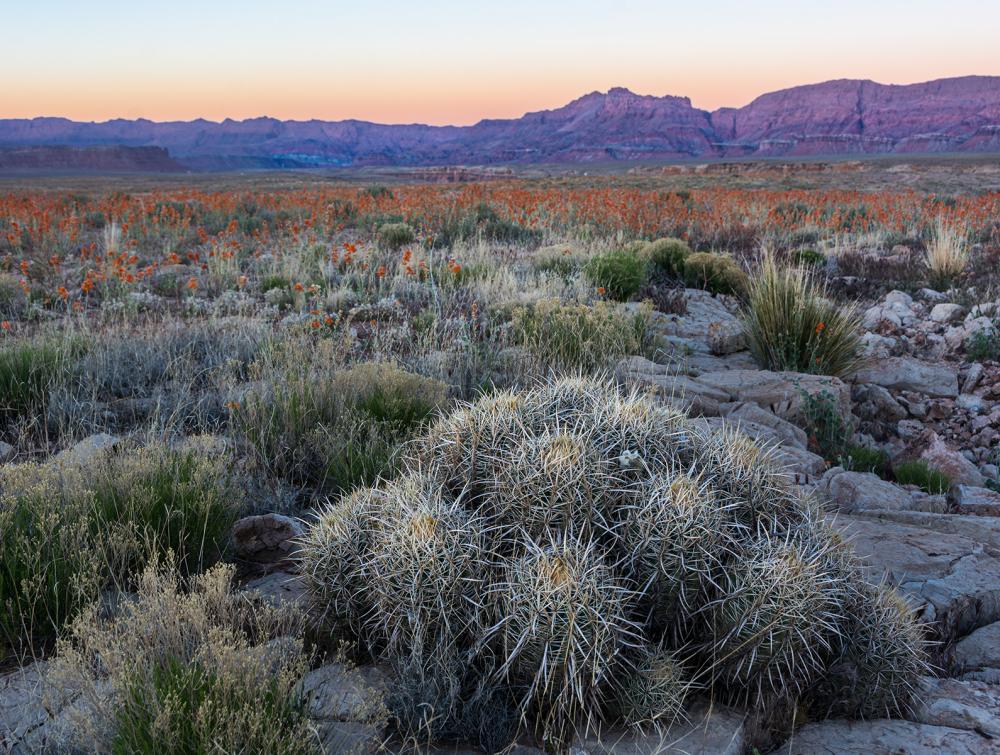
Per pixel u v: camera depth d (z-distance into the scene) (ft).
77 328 28.17
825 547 9.61
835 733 9.22
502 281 35.91
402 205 76.13
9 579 10.86
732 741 8.68
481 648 8.73
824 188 185.47
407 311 31.12
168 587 9.81
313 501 15.30
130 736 7.81
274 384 19.01
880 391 25.16
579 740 8.61
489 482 9.59
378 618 9.53
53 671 8.74
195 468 13.84
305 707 8.64
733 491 9.82
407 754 8.52
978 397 25.22
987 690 10.17
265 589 11.84
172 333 25.75
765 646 8.68
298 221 65.67
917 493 17.78
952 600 12.07
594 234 60.39
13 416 19.35
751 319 29.19
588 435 9.57
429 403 18.42
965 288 41.06
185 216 72.23
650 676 8.68
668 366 25.20
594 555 8.63
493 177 476.95
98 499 12.78
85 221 71.77
